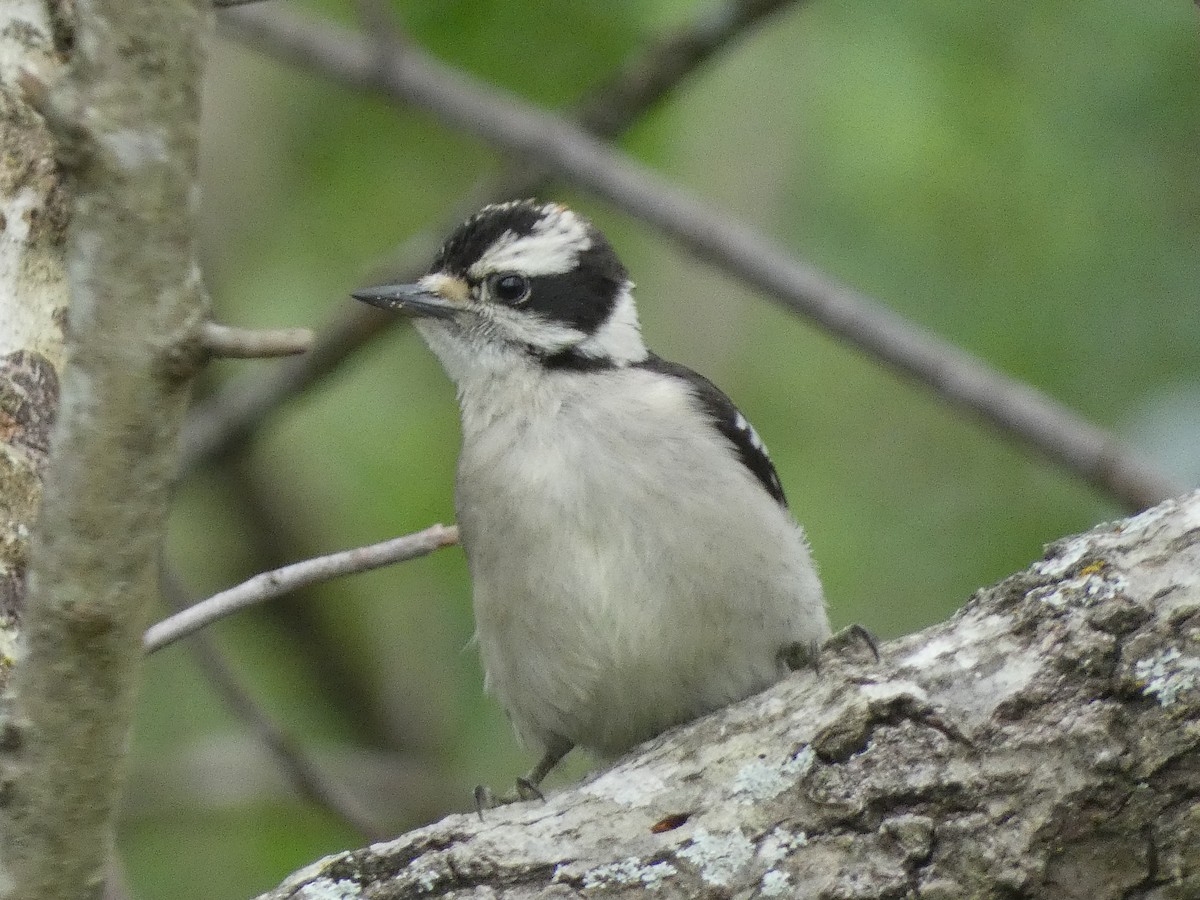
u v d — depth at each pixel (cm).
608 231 1600
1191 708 661
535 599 902
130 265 500
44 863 557
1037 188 1437
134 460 516
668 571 882
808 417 1527
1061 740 669
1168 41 1392
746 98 1516
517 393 954
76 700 538
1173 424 1329
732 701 909
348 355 1355
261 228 1546
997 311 1445
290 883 678
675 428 904
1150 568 691
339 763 1461
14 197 717
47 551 523
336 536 1570
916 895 663
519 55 1434
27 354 705
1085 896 661
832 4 1475
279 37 1301
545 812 697
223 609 705
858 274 1463
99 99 491
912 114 1416
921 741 680
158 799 1404
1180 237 1426
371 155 1576
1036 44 1421
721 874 676
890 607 1431
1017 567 1434
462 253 1005
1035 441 1177
